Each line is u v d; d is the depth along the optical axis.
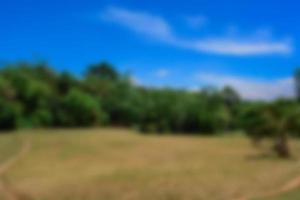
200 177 34.44
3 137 69.50
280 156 44.78
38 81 102.88
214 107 104.56
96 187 33.00
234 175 34.97
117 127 105.62
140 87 118.56
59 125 98.56
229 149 56.25
